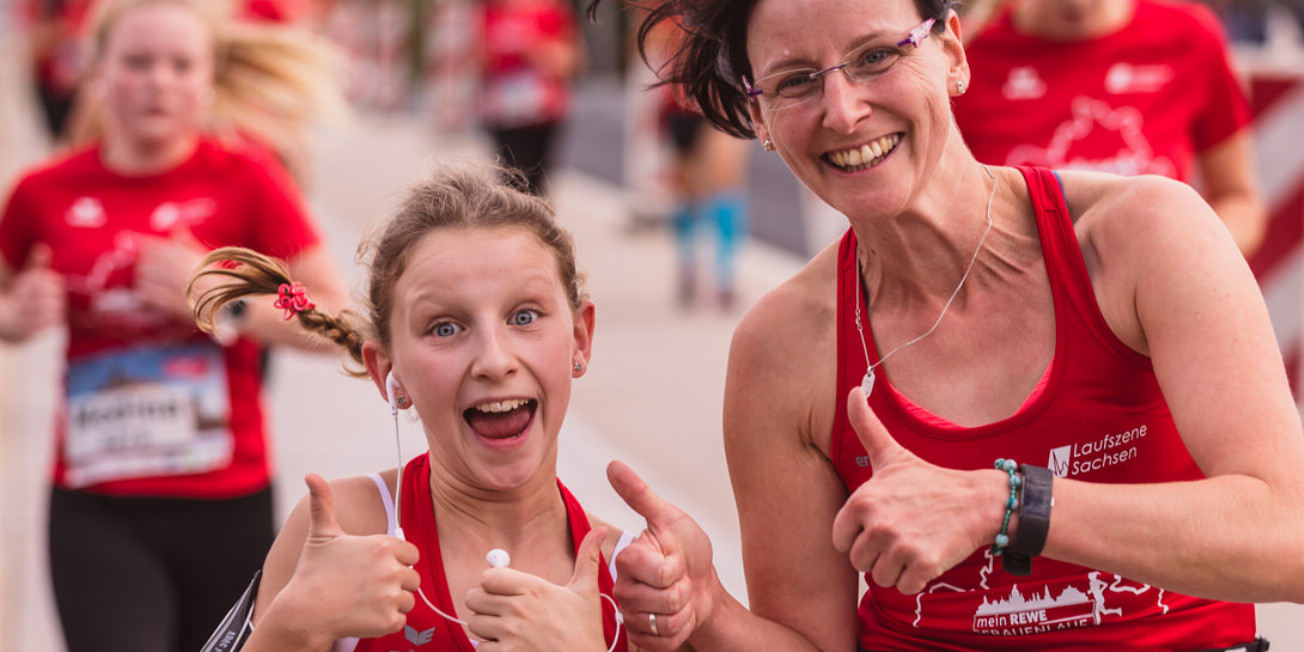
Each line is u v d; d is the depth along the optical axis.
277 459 8.01
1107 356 2.96
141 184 4.76
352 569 2.70
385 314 2.99
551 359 2.91
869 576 3.27
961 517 2.67
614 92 33.41
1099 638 3.03
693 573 2.98
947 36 3.02
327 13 33.06
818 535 3.27
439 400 2.89
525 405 2.93
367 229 3.16
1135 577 2.70
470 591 2.76
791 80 2.92
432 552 2.98
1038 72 5.12
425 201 2.95
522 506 3.02
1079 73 5.11
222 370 4.71
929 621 3.15
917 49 2.88
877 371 3.07
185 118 4.79
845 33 2.85
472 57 14.45
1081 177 3.08
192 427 4.66
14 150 20.75
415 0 31.86
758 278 13.63
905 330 3.10
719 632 3.09
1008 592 3.05
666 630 2.88
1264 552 2.67
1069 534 2.66
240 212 4.83
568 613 2.75
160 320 4.66
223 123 5.63
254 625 2.96
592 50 35.41
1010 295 3.03
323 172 21.31
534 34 13.79
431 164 3.32
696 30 3.19
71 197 4.76
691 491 7.38
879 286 3.14
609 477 2.97
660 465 7.83
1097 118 5.11
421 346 2.90
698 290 13.05
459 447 2.91
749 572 3.35
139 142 4.76
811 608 3.29
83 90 5.49
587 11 3.50
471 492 2.99
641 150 16.28
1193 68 5.18
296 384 9.87
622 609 2.90
